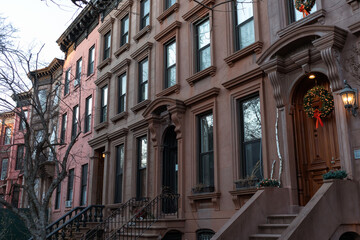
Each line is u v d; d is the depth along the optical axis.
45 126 8.86
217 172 10.32
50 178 22.20
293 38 8.37
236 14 11.02
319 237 6.25
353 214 6.73
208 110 11.25
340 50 7.67
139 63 15.53
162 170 12.74
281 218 7.46
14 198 28.14
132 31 16.55
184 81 12.41
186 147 11.77
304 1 8.78
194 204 10.96
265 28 9.81
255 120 9.80
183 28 12.96
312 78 8.50
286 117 8.64
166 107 12.73
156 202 11.46
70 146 8.80
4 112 12.03
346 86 7.20
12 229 16.62
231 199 9.74
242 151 9.98
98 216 14.97
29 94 9.56
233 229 7.18
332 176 6.89
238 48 10.74
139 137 14.61
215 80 11.12
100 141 16.97
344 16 7.79
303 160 8.55
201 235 10.66
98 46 19.53
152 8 15.21
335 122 8.08
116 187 15.63
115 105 16.58
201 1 12.04
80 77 20.70
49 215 21.23
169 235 11.23
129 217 13.57
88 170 17.92
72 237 13.19
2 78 9.16
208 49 11.86
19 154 28.73
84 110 19.72
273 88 8.90
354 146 7.14
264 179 8.30
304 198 8.30
